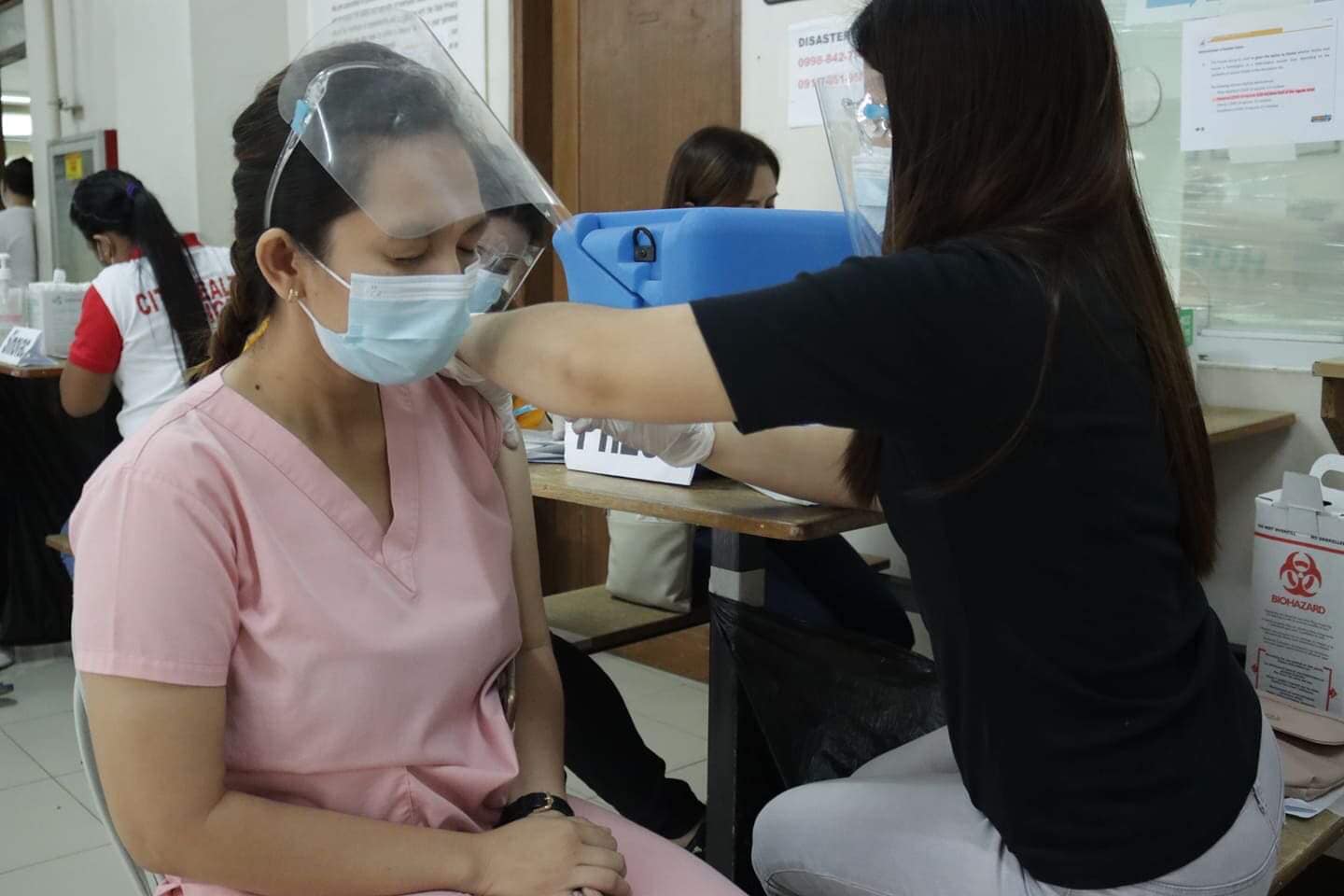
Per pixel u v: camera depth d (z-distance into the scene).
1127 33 2.16
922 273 0.86
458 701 0.97
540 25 3.29
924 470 0.92
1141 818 0.91
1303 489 1.70
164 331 2.75
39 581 3.16
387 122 0.85
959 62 0.93
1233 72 2.04
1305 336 2.02
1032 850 0.95
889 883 1.06
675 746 2.59
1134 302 0.94
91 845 2.11
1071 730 0.92
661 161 3.05
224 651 0.84
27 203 5.84
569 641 1.86
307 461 0.91
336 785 0.91
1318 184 1.98
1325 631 1.68
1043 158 0.93
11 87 6.48
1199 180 2.11
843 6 2.52
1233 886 0.93
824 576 1.95
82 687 0.84
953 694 1.00
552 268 3.24
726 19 2.82
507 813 1.01
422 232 0.85
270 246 0.88
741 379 0.86
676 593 2.07
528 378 0.97
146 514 0.83
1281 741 1.52
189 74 4.25
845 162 1.26
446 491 1.00
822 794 1.16
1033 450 0.89
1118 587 0.92
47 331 3.10
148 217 2.72
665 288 1.40
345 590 0.90
